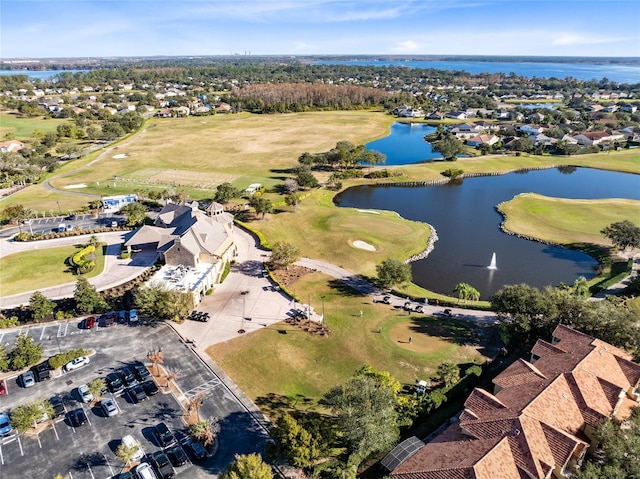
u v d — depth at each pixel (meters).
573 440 45.28
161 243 97.94
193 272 90.06
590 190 164.88
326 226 124.12
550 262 107.31
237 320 78.62
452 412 58.81
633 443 45.41
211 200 142.25
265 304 84.06
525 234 122.75
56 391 60.97
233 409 58.53
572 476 43.25
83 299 77.88
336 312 82.38
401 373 66.69
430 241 118.19
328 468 49.00
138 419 56.38
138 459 50.41
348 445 52.81
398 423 54.16
